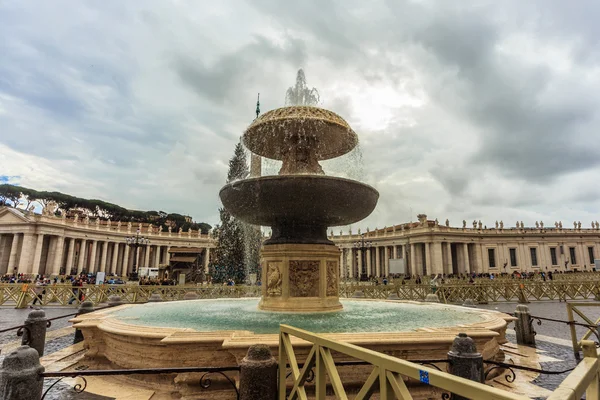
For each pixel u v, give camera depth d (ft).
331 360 7.76
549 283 74.90
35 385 10.04
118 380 15.79
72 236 198.80
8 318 44.55
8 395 9.72
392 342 13.32
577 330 34.12
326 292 23.11
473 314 22.12
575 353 22.65
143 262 228.63
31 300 61.87
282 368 10.41
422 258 220.23
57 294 61.31
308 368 8.88
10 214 185.88
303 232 23.79
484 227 233.35
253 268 88.53
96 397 14.05
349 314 21.81
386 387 5.76
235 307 26.20
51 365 18.84
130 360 15.53
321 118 23.90
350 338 13.50
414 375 5.19
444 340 13.67
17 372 9.89
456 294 67.15
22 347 10.52
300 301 22.47
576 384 4.45
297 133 25.39
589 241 242.99
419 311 23.76
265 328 16.48
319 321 18.69
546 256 233.96
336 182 21.30
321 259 23.26
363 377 13.35
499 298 75.97
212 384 13.48
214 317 20.18
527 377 17.17
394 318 20.01
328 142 27.40
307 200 21.52
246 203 22.82
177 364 13.96
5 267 195.62
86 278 120.57
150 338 14.62
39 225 182.29
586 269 236.63
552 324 38.50
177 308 25.52
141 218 334.03
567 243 238.48
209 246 194.49
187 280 131.95
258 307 23.63
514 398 3.72
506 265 226.58
